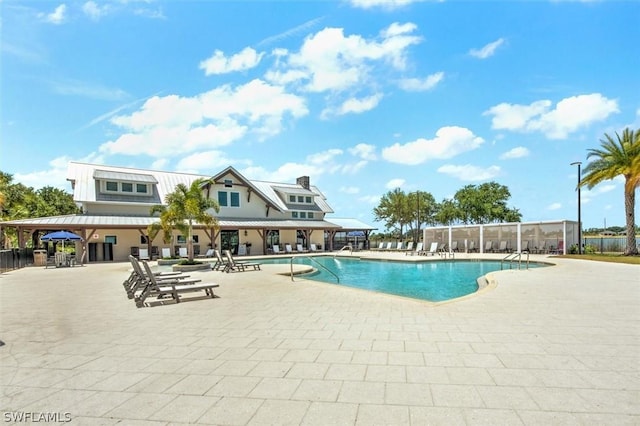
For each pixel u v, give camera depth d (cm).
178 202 2000
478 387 346
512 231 3098
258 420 292
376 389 347
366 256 2716
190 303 866
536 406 304
